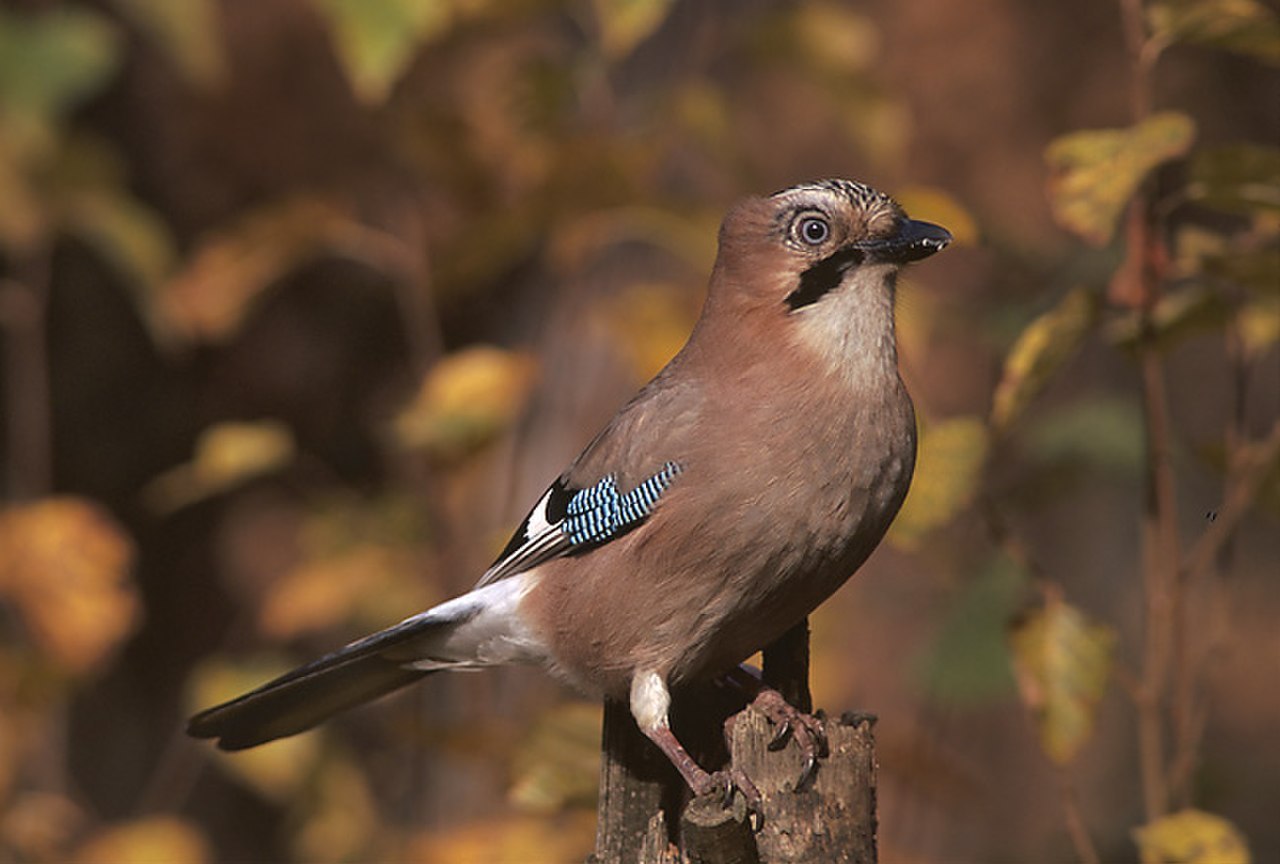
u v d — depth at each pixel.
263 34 12.14
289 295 13.00
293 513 13.13
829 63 9.77
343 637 12.75
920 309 9.04
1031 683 7.51
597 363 10.80
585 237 9.49
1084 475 10.96
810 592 6.77
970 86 12.70
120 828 10.67
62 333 12.70
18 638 11.00
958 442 7.48
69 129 11.36
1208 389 14.36
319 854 10.19
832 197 6.77
